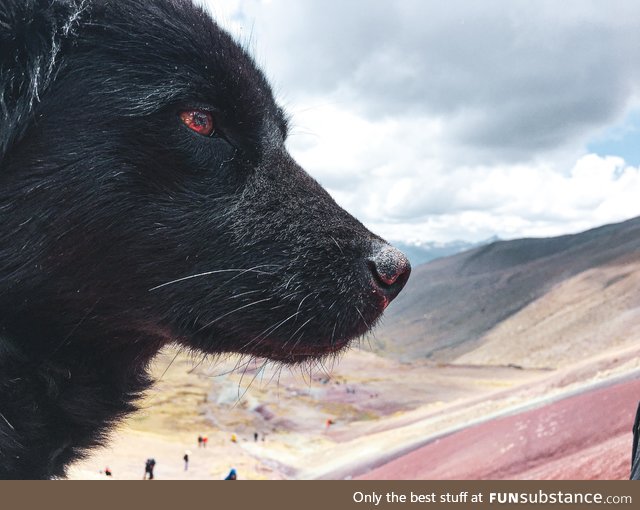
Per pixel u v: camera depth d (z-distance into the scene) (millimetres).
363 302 260
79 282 229
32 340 227
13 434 216
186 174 243
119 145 231
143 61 237
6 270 217
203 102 245
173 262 243
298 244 257
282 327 254
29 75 213
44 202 220
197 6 267
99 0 239
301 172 280
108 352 250
